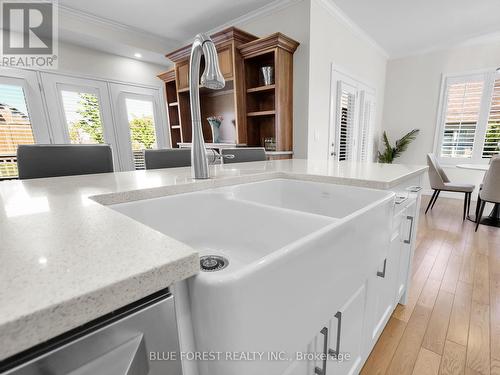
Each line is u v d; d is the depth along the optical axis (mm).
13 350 216
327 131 3246
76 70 3551
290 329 445
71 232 417
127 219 491
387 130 4973
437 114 4398
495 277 1877
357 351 920
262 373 395
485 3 2871
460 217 3299
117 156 4082
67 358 253
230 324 334
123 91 4066
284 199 1303
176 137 4188
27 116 3201
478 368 1149
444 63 4258
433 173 3420
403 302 1553
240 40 2850
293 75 2912
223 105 3682
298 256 434
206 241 947
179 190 893
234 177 1072
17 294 242
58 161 1273
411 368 1156
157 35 3758
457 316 1476
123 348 287
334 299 579
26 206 597
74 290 251
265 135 3238
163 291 333
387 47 4254
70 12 3014
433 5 2910
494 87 3891
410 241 1384
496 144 3965
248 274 340
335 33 3148
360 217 637
